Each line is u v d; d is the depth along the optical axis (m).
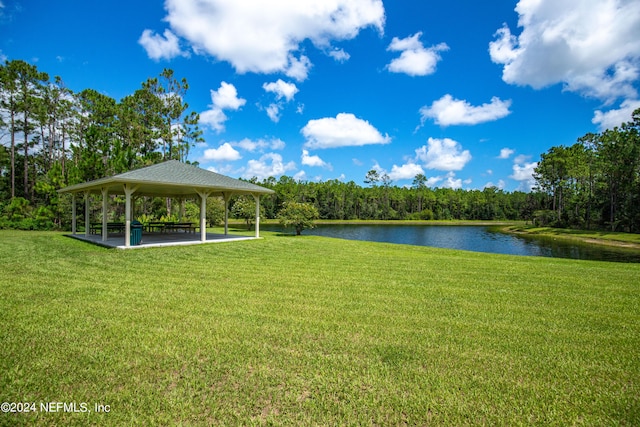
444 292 5.82
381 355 3.30
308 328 3.98
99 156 20.92
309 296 5.42
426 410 2.41
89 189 13.75
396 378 2.85
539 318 4.47
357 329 3.98
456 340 3.70
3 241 12.40
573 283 6.64
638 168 30.36
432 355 3.31
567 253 19.09
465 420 2.30
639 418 2.33
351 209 65.12
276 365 3.06
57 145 31.50
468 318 4.45
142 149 28.20
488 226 50.31
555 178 41.91
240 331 3.85
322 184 65.62
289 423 2.24
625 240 24.84
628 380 2.87
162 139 28.38
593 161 35.75
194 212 26.61
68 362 3.05
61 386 2.66
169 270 7.47
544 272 7.84
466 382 2.80
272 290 5.77
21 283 6.03
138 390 2.62
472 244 24.12
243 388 2.67
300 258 9.57
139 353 3.25
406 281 6.66
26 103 25.92
